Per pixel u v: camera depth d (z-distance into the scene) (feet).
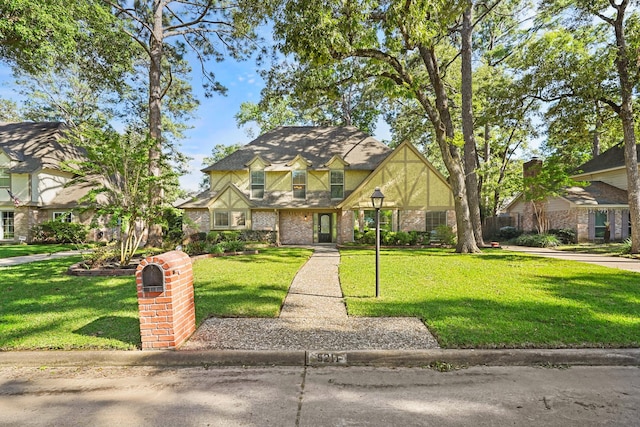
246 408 9.18
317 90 40.45
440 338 13.01
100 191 30.12
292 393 9.98
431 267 30.58
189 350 12.28
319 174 64.49
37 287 22.71
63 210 67.67
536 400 9.50
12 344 12.59
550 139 52.85
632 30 36.78
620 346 12.35
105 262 31.96
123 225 28.81
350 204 58.59
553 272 27.66
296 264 33.17
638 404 9.27
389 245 53.26
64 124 77.71
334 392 10.03
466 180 51.42
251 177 65.26
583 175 70.64
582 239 57.93
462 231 43.86
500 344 12.46
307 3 28.32
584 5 38.55
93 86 59.47
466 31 49.96
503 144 84.12
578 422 8.45
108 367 11.87
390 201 57.82
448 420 8.55
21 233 65.72
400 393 9.95
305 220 64.44
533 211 68.39
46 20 33.76
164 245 45.29
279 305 18.10
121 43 50.47
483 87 60.18
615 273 27.04
